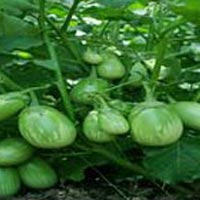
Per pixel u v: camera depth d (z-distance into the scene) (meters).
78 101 0.82
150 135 0.73
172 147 0.80
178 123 0.74
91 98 0.79
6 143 0.81
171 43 0.94
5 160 0.80
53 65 0.81
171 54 0.91
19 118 0.76
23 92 0.77
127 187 0.89
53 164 0.88
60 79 0.81
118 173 0.92
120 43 0.98
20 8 0.90
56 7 1.11
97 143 0.85
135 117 0.74
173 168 0.79
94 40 0.92
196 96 0.86
